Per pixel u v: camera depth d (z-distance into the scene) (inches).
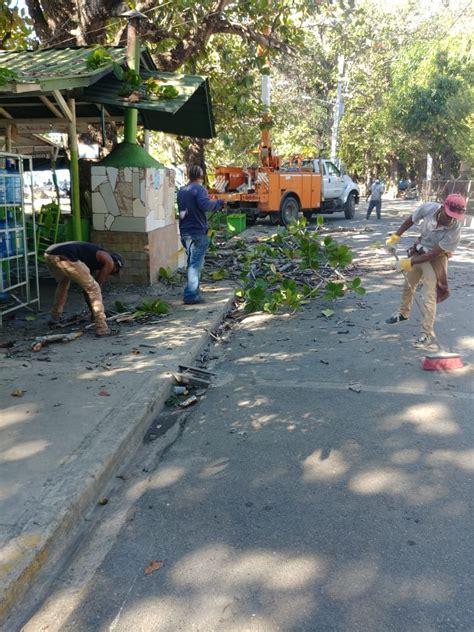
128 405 191.9
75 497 138.3
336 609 109.3
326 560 123.1
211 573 120.2
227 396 214.8
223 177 826.8
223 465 165.0
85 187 397.4
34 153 540.4
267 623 106.3
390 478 155.6
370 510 140.9
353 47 700.0
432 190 1366.9
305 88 1467.8
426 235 256.2
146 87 339.9
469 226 911.0
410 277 273.1
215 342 285.1
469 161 1262.3
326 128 1622.8
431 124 1427.2
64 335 263.7
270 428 187.5
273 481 155.6
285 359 255.6
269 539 130.7
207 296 358.9
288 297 332.2
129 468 165.2
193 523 137.9
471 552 124.9
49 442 165.9
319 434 182.2
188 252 335.3
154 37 474.9
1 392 203.3
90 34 446.9
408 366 242.2
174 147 854.5
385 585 115.3
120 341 265.4
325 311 327.0
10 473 148.6
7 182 281.3
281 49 538.0
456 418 191.9
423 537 130.3
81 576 120.6
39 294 346.0
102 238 370.3
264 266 425.4
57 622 108.4
